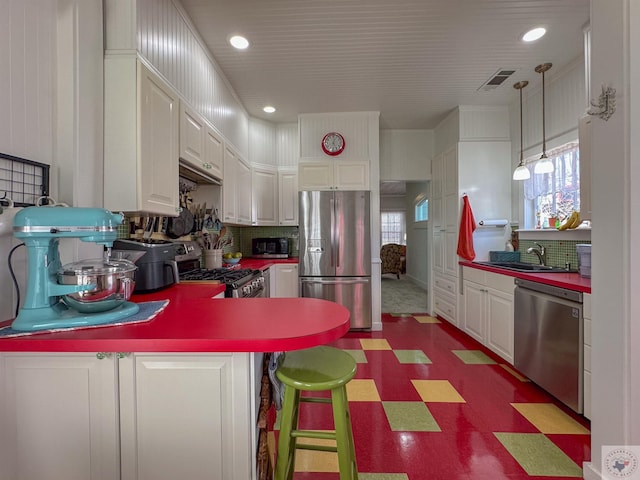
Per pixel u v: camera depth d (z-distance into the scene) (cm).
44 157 127
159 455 92
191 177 252
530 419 189
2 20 111
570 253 272
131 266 113
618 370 129
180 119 194
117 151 150
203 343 84
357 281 360
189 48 212
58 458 92
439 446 165
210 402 91
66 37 133
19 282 116
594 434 140
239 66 274
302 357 120
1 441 92
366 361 276
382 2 201
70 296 98
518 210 343
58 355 92
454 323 372
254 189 388
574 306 186
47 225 95
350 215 362
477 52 257
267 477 115
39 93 125
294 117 395
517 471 148
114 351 85
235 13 209
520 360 238
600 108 135
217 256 298
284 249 424
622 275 127
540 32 232
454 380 239
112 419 92
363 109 370
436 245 428
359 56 262
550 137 297
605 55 132
